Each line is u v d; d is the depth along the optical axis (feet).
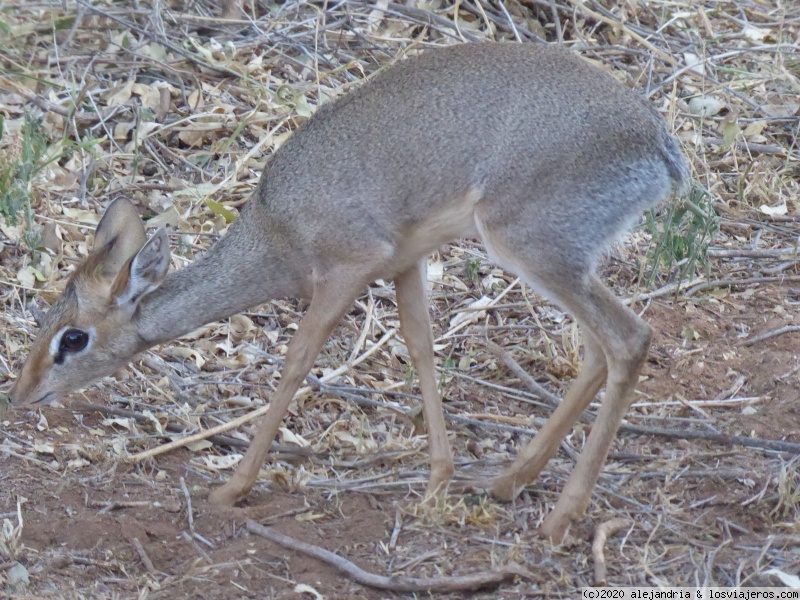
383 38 51.01
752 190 46.68
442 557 28.40
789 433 34.22
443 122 29.35
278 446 33.50
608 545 29.01
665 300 41.09
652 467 32.65
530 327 40.04
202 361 37.37
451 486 31.48
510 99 29.25
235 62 48.57
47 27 48.65
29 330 37.24
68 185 43.34
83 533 28.40
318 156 30.25
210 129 45.70
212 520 29.32
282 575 27.58
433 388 31.45
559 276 29.12
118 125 45.57
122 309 30.55
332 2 53.11
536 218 28.94
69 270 39.96
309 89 47.70
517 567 27.53
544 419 35.40
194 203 42.57
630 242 43.91
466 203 29.50
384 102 30.04
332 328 30.66
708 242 44.04
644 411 35.78
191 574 27.37
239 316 39.27
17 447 31.96
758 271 42.83
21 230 40.83
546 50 30.68
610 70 51.65
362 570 27.43
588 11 53.31
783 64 53.21
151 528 28.89
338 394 36.14
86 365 30.83
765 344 38.86
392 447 33.60
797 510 30.25
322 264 30.40
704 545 29.04
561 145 28.91
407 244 30.30
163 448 32.60
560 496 29.63
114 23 49.85
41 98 45.50
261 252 31.04
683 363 37.86
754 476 31.71
